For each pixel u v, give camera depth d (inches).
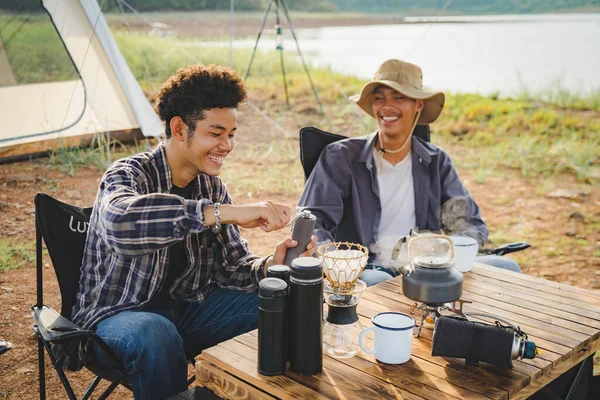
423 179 115.3
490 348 65.1
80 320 83.3
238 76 83.0
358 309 81.4
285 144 268.2
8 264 153.8
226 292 93.3
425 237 82.0
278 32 321.7
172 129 82.7
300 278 63.5
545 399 77.5
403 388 62.6
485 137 278.5
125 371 77.5
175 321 89.7
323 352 70.3
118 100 249.9
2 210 185.6
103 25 245.6
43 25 232.5
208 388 70.4
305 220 76.9
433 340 67.0
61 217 87.3
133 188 80.9
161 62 400.8
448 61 445.7
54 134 235.5
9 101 228.5
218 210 72.5
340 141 117.3
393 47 539.8
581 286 148.0
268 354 64.4
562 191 215.8
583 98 330.6
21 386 105.8
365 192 114.3
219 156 83.9
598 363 111.7
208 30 658.8
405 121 111.2
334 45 573.3
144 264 82.7
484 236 114.4
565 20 610.5
